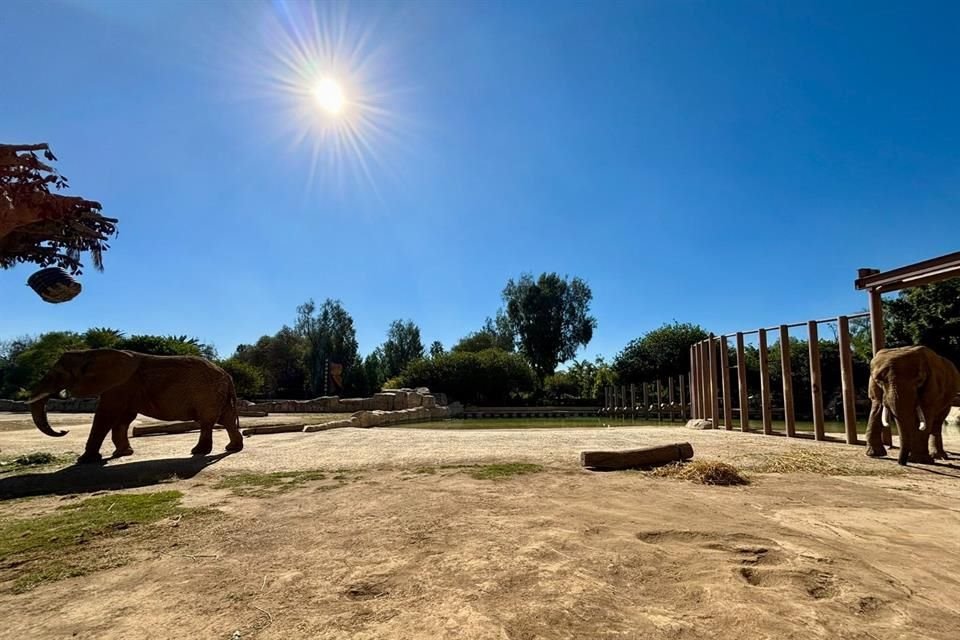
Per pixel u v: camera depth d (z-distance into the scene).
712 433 13.64
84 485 6.33
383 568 3.31
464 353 42.25
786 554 3.55
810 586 3.02
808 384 25.39
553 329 53.47
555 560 3.43
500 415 35.84
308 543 3.88
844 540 3.91
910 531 4.18
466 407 39.59
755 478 6.67
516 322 54.62
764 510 4.89
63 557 3.61
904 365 7.89
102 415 8.26
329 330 50.44
